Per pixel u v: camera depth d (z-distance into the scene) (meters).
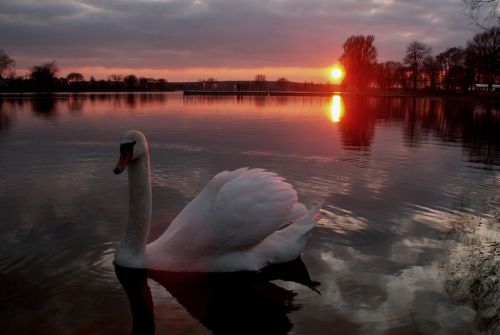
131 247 5.52
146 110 31.78
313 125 21.52
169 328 4.22
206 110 32.38
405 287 4.96
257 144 14.62
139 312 4.50
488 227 6.80
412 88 103.38
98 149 13.27
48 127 19.34
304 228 5.78
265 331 4.17
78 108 33.41
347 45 91.81
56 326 4.20
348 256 5.80
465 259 5.68
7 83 92.31
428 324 4.25
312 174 10.16
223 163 11.34
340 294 4.84
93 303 4.65
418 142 15.87
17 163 11.06
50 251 5.82
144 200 5.49
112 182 9.16
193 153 12.73
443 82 96.31
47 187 8.77
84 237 6.27
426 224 6.92
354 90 103.62
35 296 4.73
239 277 5.36
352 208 7.66
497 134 18.70
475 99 64.44
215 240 5.34
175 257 5.46
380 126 21.91
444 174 10.29
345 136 17.23
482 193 8.62
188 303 4.72
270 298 4.81
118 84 118.00
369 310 4.51
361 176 10.01
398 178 9.83
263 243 5.64
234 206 5.35
